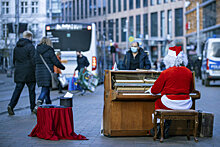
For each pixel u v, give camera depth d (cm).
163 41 7331
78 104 1241
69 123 663
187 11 6144
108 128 675
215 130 747
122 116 672
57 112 657
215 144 614
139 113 677
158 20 7650
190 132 686
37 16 4516
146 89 665
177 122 682
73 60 2047
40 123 668
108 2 8550
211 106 1163
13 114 977
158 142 630
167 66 652
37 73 936
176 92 636
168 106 634
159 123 648
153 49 7531
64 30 2056
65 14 9400
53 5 4788
